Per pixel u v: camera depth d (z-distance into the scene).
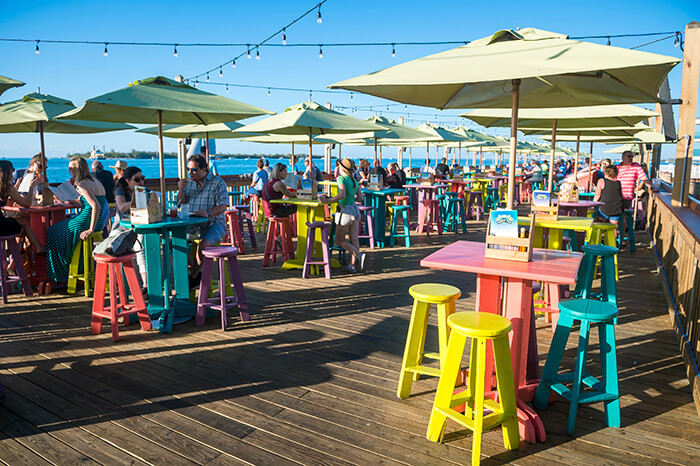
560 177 18.69
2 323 4.30
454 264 2.65
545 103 3.46
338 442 2.48
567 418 2.74
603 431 2.60
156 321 4.22
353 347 3.77
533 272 2.46
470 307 4.80
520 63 2.34
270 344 3.83
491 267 2.57
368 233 8.32
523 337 2.70
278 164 6.71
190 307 4.41
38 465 2.29
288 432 2.57
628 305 4.88
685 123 5.77
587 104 3.37
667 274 5.32
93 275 5.27
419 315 2.90
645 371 3.36
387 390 3.06
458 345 2.40
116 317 3.91
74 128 6.50
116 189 4.75
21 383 3.15
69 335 4.02
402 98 3.18
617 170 7.88
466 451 2.41
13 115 5.27
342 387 3.10
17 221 5.31
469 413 2.63
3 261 4.89
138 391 3.04
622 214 7.69
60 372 3.31
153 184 8.47
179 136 8.73
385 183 10.08
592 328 4.25
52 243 5.19
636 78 2.44
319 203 6.05
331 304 4.90
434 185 9.71
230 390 3.06
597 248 4.04
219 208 4.62
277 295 5.22
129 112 4.56
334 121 6.52
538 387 2.83
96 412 2.78
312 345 3.81
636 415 2.77
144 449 2.42
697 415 2.76
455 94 3.43
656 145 10.10
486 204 14.27
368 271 6.38
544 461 2.33
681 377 3.26
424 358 3.60
